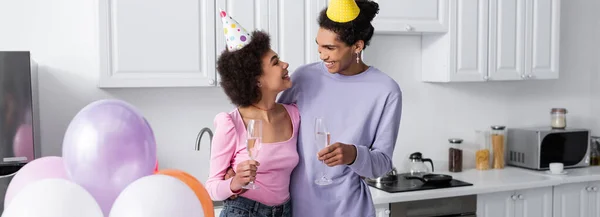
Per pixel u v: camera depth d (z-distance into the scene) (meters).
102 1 2.99
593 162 4.29
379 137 2.19
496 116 4.29
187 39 3.14
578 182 3.90
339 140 2.18
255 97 2.08
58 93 3.27
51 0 3.23
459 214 3.50
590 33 4.55
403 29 3.55
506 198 3.65
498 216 3.63
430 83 4.03
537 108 4.43
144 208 1.50
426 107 4.04
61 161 1.77
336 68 2.11
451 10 3.67
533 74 3.97
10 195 1.70
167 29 3.10
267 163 2.07
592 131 4.59
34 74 3.03
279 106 2.19
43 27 3.23
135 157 1.66
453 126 4.13
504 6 3.84
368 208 2.25
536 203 3.76
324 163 2.10
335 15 2.04
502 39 3.84
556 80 4.46
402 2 3.53
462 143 4.18
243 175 1.91
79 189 1.52
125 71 3.05
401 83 3.94
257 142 1.94
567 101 4.53
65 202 1.46
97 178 1.62
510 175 3.88
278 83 2.06
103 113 1.66
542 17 3.98
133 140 1.66
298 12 3.31
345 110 2.18
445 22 3.67
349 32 2.05
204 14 3.17
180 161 3.49
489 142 4.19
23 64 2.80
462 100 4.16
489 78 3.81
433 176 3.63
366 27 2.10
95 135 1.63
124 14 3.03
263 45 2.06
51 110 3.26
